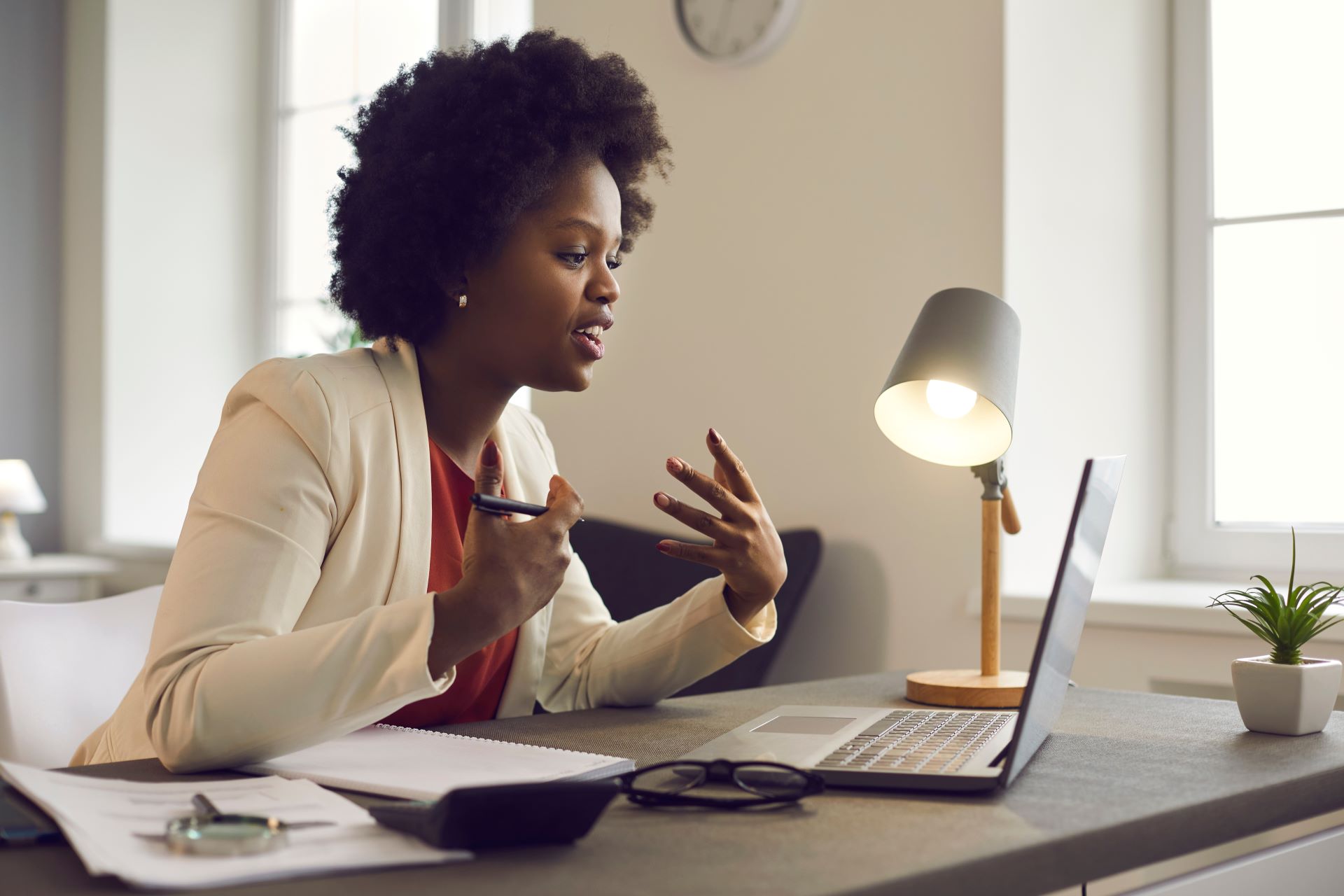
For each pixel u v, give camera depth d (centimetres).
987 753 95
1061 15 241
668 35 283
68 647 154
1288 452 244
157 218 435
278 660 92
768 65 266
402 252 122
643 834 76
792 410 260
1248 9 249
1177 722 120
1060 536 242
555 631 144
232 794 83
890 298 246
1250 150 249
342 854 69
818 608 253
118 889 65
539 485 146
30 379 453
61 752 149
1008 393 147
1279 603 118
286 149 440
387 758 98
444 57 133
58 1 457
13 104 450
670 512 119
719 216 273
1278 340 245
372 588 113
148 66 433
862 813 81
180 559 103
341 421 112
